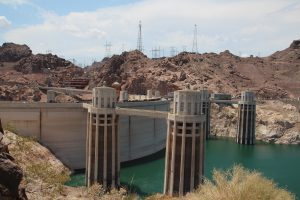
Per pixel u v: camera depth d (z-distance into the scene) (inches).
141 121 4827.8
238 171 1322.6
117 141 3639.3
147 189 3499.0
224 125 7322.8
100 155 3553.2
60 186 1739.7
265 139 6722.4
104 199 1772.9
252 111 6456.7
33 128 4015.8
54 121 4087.1
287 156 5383.9
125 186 3587.6
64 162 4040.4
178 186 3036.4
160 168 4345.5
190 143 3026.6
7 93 7327.8
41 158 3590.1
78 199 1684.3
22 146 2165.4
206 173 4141.2
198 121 3031.5
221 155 5349.4
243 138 6432.1
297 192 3491.6
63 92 7352.4
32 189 1547.7
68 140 4148.6
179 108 3046.3
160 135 5403.5
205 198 1254.9
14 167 826.2
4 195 791.7
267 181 1274.6
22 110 3988.7
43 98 7539.4
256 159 5098.4
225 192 1226.0
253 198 1189.1
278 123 6850.4
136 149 4756.4
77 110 4190.5
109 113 3553.2
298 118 6988.2
